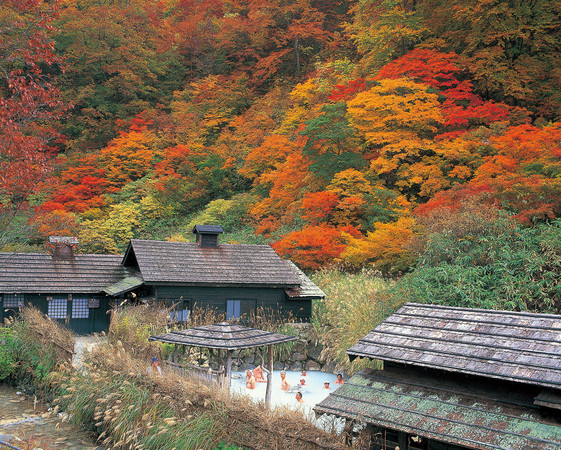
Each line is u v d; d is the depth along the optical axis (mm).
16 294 20266
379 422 7984
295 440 8211
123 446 10398
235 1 72500
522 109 32094
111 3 67438
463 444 7109
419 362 8703
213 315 19812
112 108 56844
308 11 59750
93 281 21922
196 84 59531
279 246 25828
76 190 40594
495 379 8086
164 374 11211
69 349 13898
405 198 28859
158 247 21031
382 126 31703
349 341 16125
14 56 14297
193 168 45219
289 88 55938
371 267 23766
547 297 14250
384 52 40812
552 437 6805
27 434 11492
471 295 14594
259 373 16469
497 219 16844
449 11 39094
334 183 29578
